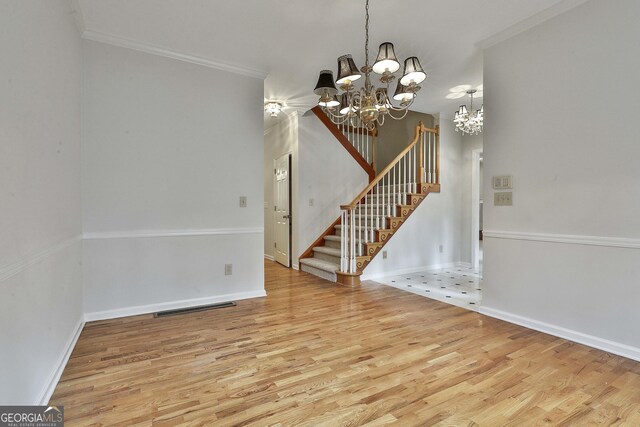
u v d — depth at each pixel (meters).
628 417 1.58
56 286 1.95
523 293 2.78
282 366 2.07
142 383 1.87
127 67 2.95
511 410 1.63
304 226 5.32
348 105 2.98
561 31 2.50
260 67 3.49
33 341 1.57
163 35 2.86
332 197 5.58
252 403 1.69
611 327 2.26
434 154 5.24
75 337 2.42
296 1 2.41
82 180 2.76
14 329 1.37
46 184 1.79
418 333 2.62
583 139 2.39
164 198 3.13
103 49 2.84
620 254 2.22
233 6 2.46
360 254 4.50
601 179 2.30
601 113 2.29
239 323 2.84
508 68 2.86
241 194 3.54
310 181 5.35
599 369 2.03
